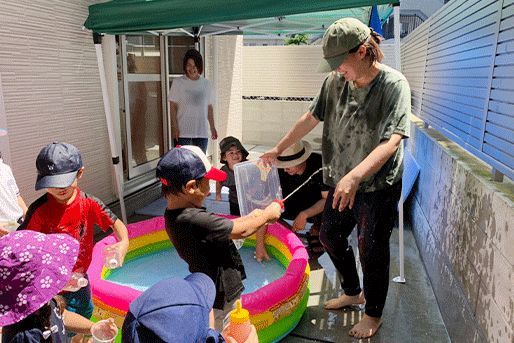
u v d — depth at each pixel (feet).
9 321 4.13
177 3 11.60
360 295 10.25
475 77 8.91
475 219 7.98
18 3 12.09
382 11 16.25
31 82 12.75
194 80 16.83
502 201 6.63
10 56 12.00
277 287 8.98
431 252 11.66
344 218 9.16
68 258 4.54
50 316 4.75
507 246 6.30
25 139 12.69
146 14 12.11
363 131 8.37
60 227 7.32
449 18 12.00
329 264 12.74
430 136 13.71
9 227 8.42
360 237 8.79
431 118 14.06
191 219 6.28
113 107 15.97
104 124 15.88
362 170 7.48
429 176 13.17
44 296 4.25
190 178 6.21
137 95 18.16
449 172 10.43
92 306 8.06
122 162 17.25
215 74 24.22
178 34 19.70
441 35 13.04
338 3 9.82
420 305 10.37
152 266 12.78
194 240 6.32
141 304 3.77
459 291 8.63
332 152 9.14
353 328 9.22
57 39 13.56
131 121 17.87
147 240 13.37
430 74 14.73
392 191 8.47
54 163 7.14
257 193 9.61
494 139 7.43
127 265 12.80
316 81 31.55
